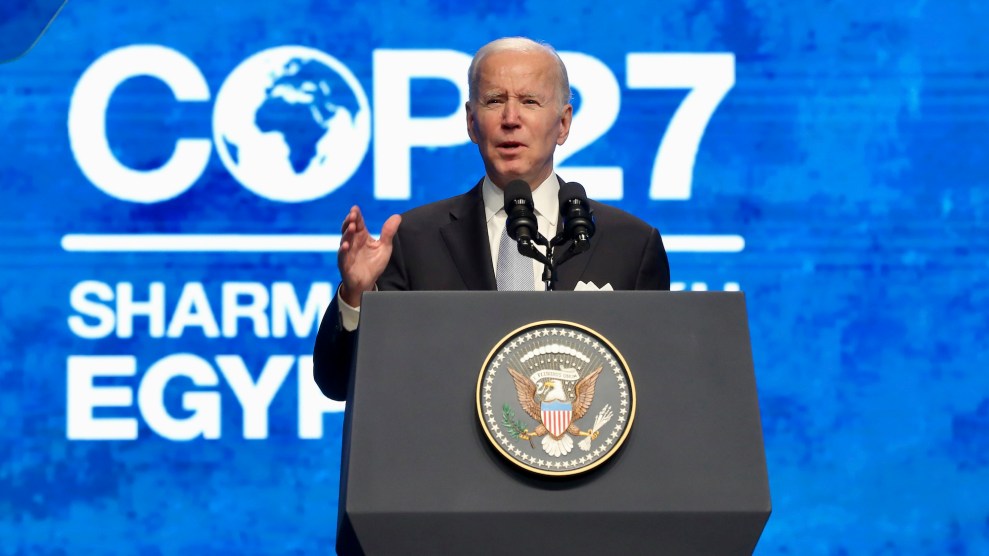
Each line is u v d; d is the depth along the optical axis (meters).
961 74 14.87
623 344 5.59
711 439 5.43
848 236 14.69
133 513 14.09
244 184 14.58
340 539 5.55
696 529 5.30
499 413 5.39
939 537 14.37
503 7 14.81
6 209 14.45
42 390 14.23
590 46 14.77
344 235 6.57
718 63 14.80
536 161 8.22
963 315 14.64
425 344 5.56
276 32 14.78
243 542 14.11
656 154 14.67
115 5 14.73
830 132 14.79
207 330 14.36
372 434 5.38
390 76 14.77
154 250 14.46
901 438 14.47
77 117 14.58
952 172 14.77
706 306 5.67
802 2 14.87
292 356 14.38
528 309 5.64
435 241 8.33
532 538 5.26
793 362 14.52
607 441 5.36
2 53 14.46
